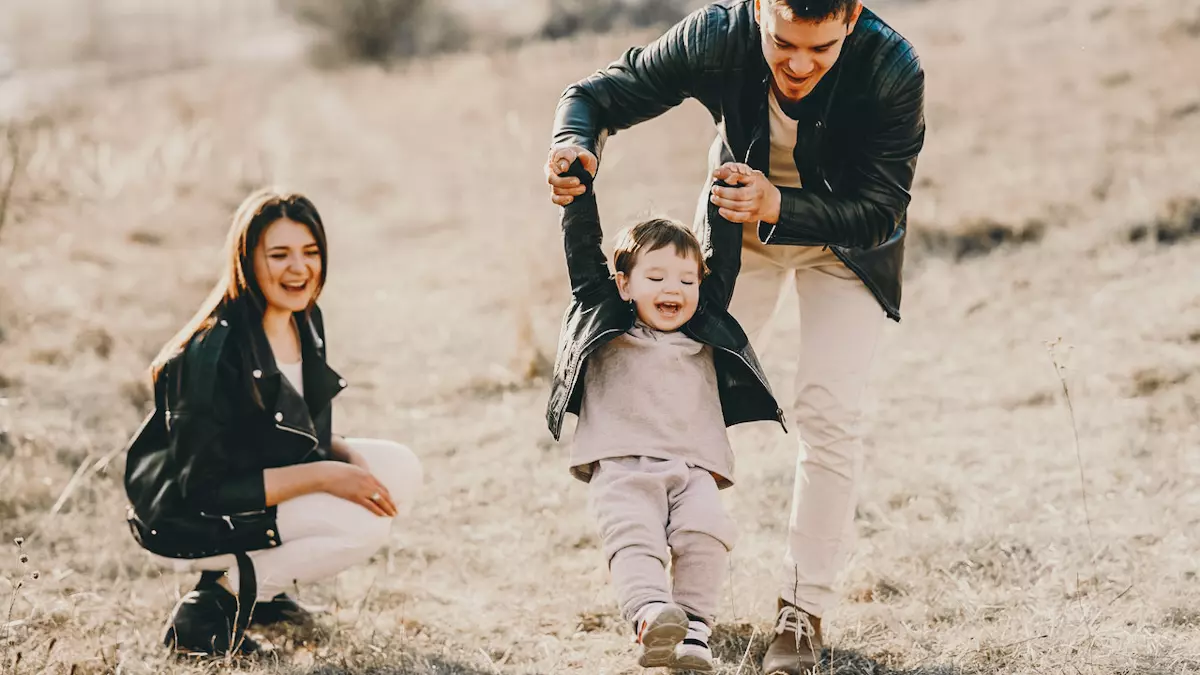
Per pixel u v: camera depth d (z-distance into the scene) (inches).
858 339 151.9
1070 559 182.7
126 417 265.1
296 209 159.8
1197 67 476.1
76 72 981.8
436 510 222.7
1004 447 232.4
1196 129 418.3
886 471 226.4
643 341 139.3
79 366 295.6
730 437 254.5
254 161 531.2
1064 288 323.3
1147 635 155.6
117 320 330.3
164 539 159.2
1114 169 392.8
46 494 222.4
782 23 128.4
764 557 194.9
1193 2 545.6
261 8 1192.8
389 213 487.2
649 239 139.4
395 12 920.9
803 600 153.9
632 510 133.0
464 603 183.9
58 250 391.5
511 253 382.9
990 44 559.2
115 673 156.3
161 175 480.4
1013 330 300.2
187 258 399.2
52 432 249.0
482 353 325.4
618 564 130.8
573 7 896.9
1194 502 199.3
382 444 174.7
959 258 361.4
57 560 196.9
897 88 136.7
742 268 159.3
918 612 170.6
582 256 140.7
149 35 1169.4
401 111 655.8
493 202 463.5
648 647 124.4
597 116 146.2
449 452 255.4
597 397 139.9
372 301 384.2
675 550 133.7
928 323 315.9
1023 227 368.2
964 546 191.0
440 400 291.4
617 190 454.6
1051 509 199.6
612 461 137.2
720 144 153.2
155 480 158.9
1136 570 177.5
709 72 141.9
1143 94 459.2
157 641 166.7
